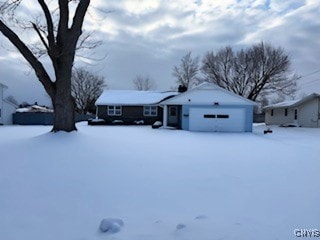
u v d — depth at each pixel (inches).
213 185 211.2
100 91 2158.0
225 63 1823.3
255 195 186.9
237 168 272.5
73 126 516.7
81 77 2106.3
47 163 277.3
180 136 631.8
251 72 1749.5
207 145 461.1
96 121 1113.4
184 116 877.8
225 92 876.0
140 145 426.9
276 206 165.6
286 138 649.6
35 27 517.0
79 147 373.7
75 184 210.8
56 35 515.5
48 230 137.0
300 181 223.9
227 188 203.3
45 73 507.5
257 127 1161.4
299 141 576.1
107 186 207.0
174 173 247.9
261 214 153.2
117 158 310.3
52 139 434.9
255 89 1755.7
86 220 148.3
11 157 303.1
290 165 291.1
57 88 500.7
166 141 504.4
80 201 175.9
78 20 487.5
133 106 1189.1
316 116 1149.7
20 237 130.2
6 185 205.9
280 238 124.9
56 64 501.7
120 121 1159.6
